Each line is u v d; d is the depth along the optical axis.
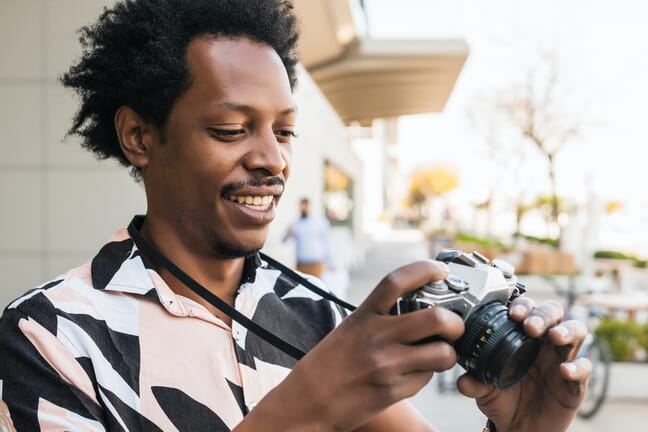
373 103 24.14
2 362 0.88
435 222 56.12
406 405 1.15
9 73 4.93
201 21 0.95
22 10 4.89
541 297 12.02
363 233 27.56
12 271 5.03
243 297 1.08
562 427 0.98
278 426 0.72
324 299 1.21
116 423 0.88
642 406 5.86
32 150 4.98
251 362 1.01
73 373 0.88
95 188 5.01
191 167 0.95
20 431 0.85
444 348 0.72
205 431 0.92
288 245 8.05
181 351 0.96
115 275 0.97
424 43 16.70
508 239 26.34
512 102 18.69
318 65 18.14
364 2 15.98
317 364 0.73
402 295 0.76
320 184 11.21
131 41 1.02
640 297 7.68
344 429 0.73
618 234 25.05
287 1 1.17
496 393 0.97
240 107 0.93
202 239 0.99
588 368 0.92
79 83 1.12
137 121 1.02
